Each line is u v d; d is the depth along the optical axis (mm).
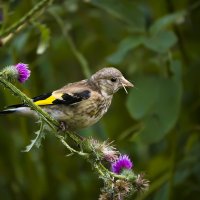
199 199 11633
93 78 9953
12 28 9797
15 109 8617
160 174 12125
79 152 7684
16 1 10469
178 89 10367
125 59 11680
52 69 12828
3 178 12906
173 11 12664
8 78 7863
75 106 9227
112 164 7926
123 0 11242
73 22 12812
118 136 12797
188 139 11867
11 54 11469
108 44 13297
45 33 9898
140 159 12531
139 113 10312
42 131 7738
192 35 12633
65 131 8453
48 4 10211
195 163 11641
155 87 10422
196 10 12359
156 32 10648
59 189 12984
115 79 9891
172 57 11844
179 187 11688
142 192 7770
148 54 11852
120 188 7598
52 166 13117
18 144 12883
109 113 13164
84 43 13219
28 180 12797
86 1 11445
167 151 12414
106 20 13273
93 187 13039
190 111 11852
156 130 10227
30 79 12406
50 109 9164
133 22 11008
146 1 13156
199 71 11836
